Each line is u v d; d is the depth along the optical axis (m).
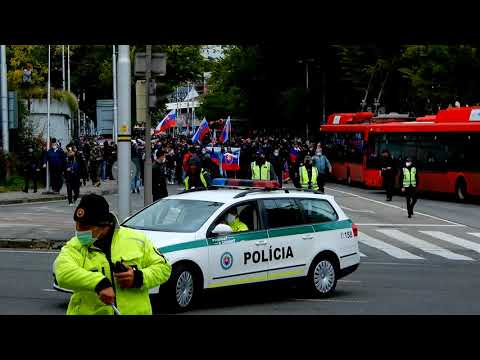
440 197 38.94
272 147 45.06
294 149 43.16
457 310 12.56
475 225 26.98
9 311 11.83
